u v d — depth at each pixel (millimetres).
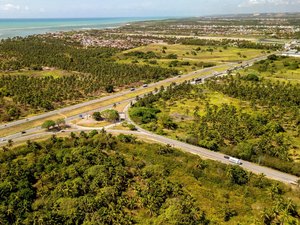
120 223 95312
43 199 109250
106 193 108000
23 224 96250
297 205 104875
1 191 108500
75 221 98562
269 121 171500
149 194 108312
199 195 112438
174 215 96125
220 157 140750
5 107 192000
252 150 139875
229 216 102375
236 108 197125
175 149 144000
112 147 146875
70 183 113938
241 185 120000
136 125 176375
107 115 180750
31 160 130625
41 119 181750
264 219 97750
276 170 131625
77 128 171125
